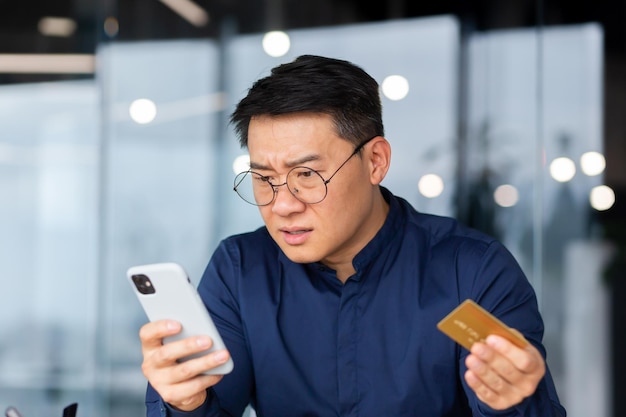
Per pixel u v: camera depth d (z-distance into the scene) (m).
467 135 4.59
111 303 4.90
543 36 4.55
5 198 4.95
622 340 4.49
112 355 4.91
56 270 4.93
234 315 1.91
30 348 4.93
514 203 4.55
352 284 1.83
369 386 1.82
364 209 1.71
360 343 1.82
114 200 4.91
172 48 4.91
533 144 4.54
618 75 4.49
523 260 4.54
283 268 1.90
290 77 1.64
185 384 1.53
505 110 4.57
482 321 1.42
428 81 4.63
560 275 4.54
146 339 1.53
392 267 1.84
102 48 4.94
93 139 4.93
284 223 1.66
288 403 1.87
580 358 4.54
